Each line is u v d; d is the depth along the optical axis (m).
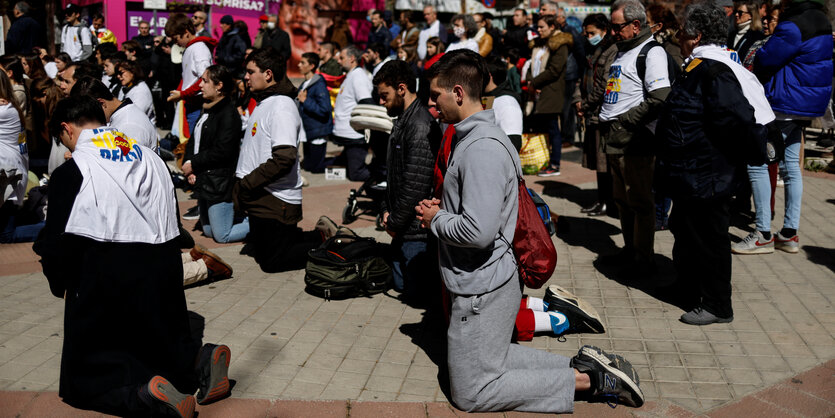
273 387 3.71
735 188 4.25
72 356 3.27
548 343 4.24
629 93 5.16
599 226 6.92
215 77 6.01
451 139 3.61
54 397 3.57
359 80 8.77
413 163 4.41
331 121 9.53
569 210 7.53
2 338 4.34
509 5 18.20
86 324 3.24
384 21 14.23
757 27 6.57
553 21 8.99
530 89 9.26
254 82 5.30
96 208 3.16
